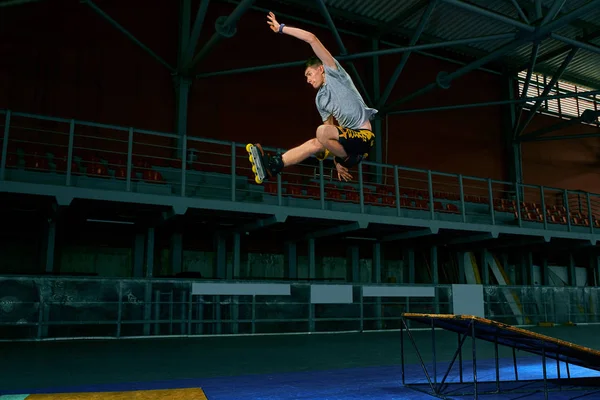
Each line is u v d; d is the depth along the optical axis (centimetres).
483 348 1311
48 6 1962
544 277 2903
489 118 2994
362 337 1545
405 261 2544
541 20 1781
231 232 2064
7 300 1280
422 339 1512
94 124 1519
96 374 817
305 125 2434
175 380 770
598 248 2752
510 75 3083
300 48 2486
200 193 1958
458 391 706
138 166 1884
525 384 768
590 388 735
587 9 1627
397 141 2642
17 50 1880
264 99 2353
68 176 1463
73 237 1931
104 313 1387
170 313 1445
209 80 2241
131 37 1914
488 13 1722
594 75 3275
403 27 2605
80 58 1997
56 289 1338
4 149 1388
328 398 650
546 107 3228
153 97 2119
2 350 1113
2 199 1509
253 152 409
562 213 2859
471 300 1934
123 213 1761
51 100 1912
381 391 701
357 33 2612
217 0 2306
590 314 2239
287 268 2288
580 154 3288
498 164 2959
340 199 2062
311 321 1652
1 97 1825
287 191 2066
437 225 2014
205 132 2191
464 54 2944
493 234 2128
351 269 2430
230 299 1596
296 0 2397
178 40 2205
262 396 657
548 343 637
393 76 2372
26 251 1838
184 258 2127
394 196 2312
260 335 1552
